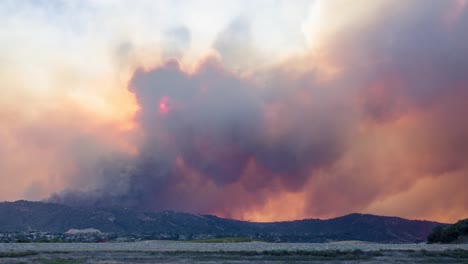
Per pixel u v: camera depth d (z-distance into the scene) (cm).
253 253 14738
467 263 12406
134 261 12381
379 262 12556
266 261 12619
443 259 13475
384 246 18538
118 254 14438
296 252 14838
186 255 14225
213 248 17338
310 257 13788
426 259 13425
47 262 11762
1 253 14038
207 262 12244
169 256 13912
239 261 12556
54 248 17138
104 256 13762
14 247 17712
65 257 13312
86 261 12181
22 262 11625
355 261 12794
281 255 14312
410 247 17725
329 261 12719
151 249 16650
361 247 17850
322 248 17238
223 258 13375
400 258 13625
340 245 19825
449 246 18338
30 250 15788
